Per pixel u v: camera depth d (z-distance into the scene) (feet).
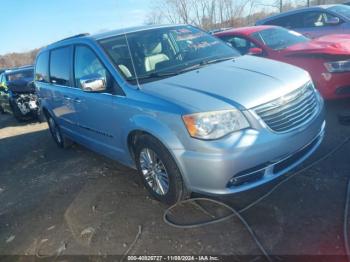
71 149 20.58
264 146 9.86
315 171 12.28
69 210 13.01
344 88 16.46
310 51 17.08
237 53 14.87
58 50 17.69
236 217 10.61
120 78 12.55
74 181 15.55
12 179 17.74
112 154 14.48
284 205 10.79
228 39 22.66
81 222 11.98
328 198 10.73
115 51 13.61
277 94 10.45
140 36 14.43
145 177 12.47
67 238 11.23
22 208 14.03
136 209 12.10
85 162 17.69
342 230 9.31
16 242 11.68
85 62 14.75
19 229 12.46
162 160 11.11
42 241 11.38
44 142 23.71
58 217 12.69
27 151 22.36
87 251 10.41
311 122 11.09
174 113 10.27
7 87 35.35
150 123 10.98
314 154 13.48
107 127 13.75
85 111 15.02
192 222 10.77
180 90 10.98
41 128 28.73
